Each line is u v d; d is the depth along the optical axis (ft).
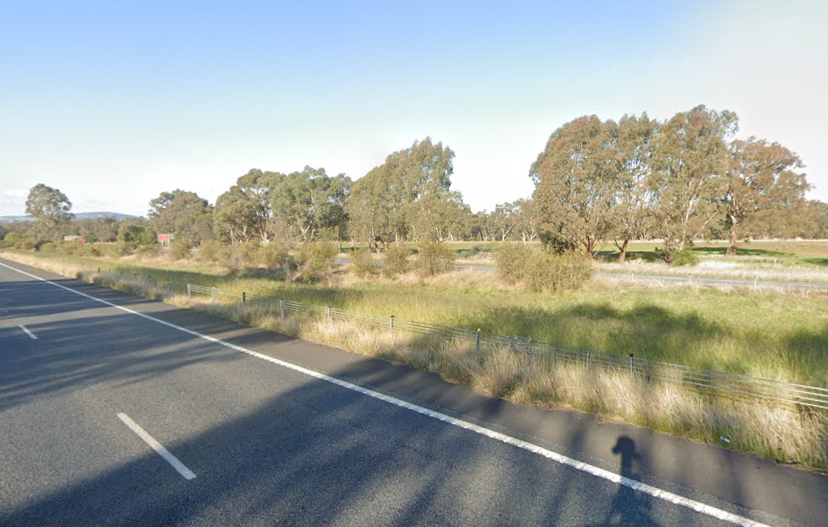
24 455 14.24
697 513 10.86
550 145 120.78
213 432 15.97
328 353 27.91
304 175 212.23
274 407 18.43
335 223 233.55
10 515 10.99
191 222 300.20
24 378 22.71
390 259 90.58
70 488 12.26
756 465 13.28
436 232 153.99
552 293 67.67
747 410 16.35
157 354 27.73
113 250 172.96
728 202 147.54
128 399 19.48
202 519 10.78
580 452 14.14
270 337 33.06
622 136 100.78
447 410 17.95
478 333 25.09
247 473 13.03
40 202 322.55
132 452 14.43
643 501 11.38
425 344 27.71
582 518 10.68
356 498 11.65
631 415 16.81
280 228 220.23
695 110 102.22
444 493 11.83
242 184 257.75
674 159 103.30
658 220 105.09
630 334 30.63
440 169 173.47
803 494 11.71
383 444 14.87
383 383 21.62
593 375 20.33
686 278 79.46
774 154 137.69
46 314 44.88
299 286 68.44
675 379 19.47
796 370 21.75
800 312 45.32
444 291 71.82
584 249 109.09
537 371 20.88
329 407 18.39
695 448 14.40
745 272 81.97
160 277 80.07
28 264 136.36
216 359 26.45
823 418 15.48
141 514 11.01
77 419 17.24
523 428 16.08
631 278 77.77
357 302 46.47
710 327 36.63
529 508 11.10
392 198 187.73
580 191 100.53
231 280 75.92
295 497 11.72
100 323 39.32
